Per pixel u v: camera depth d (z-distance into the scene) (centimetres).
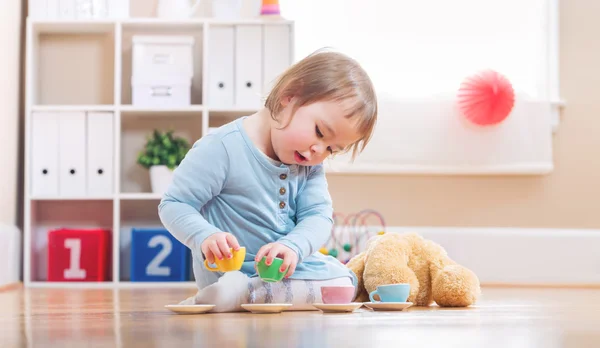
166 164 331
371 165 337
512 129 338
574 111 349
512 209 347
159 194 326
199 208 158
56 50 353
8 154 321
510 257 340
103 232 329
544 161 338
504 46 350
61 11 335
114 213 323
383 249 174
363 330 106
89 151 329
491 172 339
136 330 108
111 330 108
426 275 177
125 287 311
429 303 177
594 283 339
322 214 163
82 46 354
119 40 328
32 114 329
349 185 346
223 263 141
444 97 339
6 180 318
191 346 86
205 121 323
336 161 337
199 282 165
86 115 329
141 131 351
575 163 348
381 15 348
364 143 159
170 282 319
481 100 328
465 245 341
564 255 340
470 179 348
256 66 329
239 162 157
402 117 338
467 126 338
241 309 152
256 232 160
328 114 147
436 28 350
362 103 150
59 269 324
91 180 328
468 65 350
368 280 171
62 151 329
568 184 348
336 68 150
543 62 347
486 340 94
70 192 328
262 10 331
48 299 216
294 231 155
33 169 328
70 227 349
